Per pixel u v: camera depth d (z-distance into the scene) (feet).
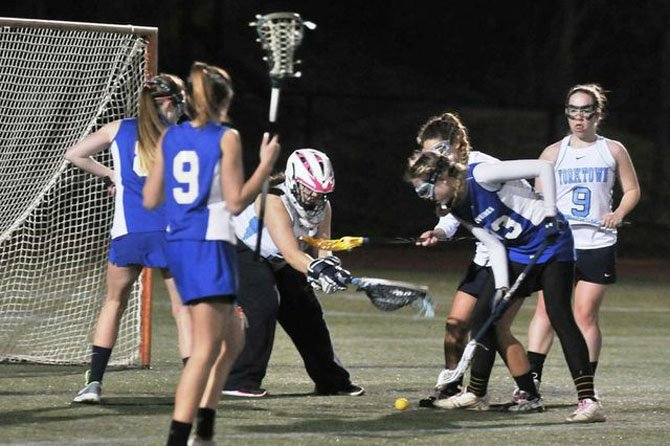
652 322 110.01
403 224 203.21
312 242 61.26
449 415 59.57
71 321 86.58
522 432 55.26
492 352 60.90
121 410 58.03
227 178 45.34
